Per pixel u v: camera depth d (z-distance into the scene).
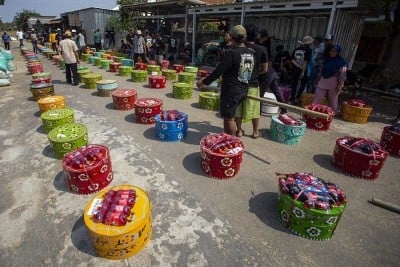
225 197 2.96
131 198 2.32
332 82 5.26
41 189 3.04
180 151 4.00
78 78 8.57
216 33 14.66
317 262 2.18
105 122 5.14
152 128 4.87
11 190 3.04
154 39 14.67
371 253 2.29
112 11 20.58
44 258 2.17
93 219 2.13
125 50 17.11
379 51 10.42
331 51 5.12
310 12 10.29
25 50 17.83
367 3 7.01
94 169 2.84
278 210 2.63
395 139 4.07
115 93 5.96
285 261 2.18
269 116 5.77
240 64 3.55
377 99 7.97
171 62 14.41
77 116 5.45
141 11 18.11
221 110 3.90
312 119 5.07
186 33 14.03
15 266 2.11
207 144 3.37
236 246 2.31
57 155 3.68
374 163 3.30
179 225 2.53
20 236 2.39
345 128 5.29
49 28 29.80
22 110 5.85
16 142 4.26
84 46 15.27
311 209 2.28
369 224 2.65
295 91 6.79
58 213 2.67
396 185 3.34
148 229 2.27
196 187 3.12
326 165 3.76
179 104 6.53
